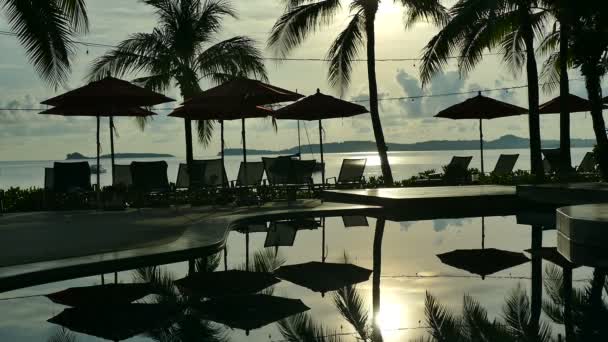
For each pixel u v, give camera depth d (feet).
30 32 41.88
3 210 45.52
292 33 61.82
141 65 64.34
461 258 24.53
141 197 46.14
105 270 22.72
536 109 59.82
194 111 51.34
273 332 14.51
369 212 41.47
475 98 62.95
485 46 63.21
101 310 16.83
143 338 14.10
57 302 17.87
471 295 18.15
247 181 50.60
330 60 64.49
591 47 48.67
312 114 53.72
